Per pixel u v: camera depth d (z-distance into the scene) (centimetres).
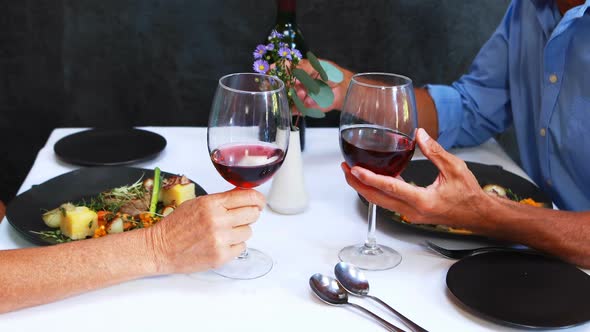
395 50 225
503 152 159
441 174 100
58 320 87
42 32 225
